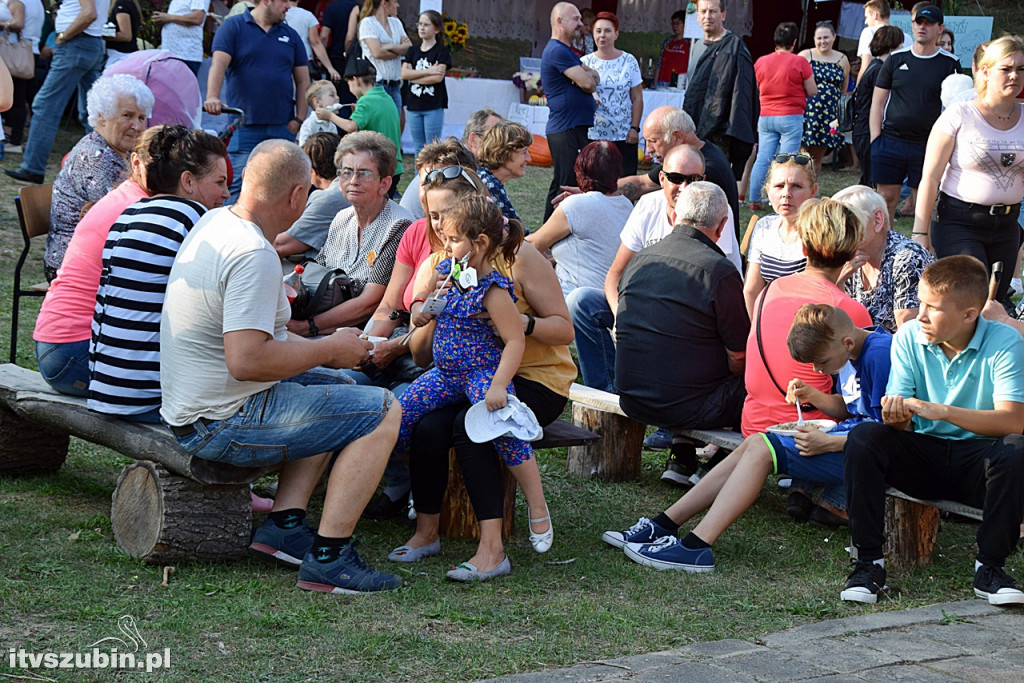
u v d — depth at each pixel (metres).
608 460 6.33
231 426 4.40
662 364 5.82
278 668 3.79
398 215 6.21
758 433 5.18
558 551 5.20
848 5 20.88
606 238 7.55
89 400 4.85
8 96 6.96
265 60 11.58
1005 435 4.67
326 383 5.13
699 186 5.96
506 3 19.97
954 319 4.64
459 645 4.03
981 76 6.73
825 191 15.46
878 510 4.73
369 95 11.81
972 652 4.07
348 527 4.54
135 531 4.68
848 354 5.19
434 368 5.09
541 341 5.08
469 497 5.11
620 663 3.88
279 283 4.38
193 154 4.88
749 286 6.69
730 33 11.83
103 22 12.18
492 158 7.05
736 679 3.74
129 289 4.72
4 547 4.72
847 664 3.90
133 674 3.68
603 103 12.90
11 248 10.34
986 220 6.90
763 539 5.51
